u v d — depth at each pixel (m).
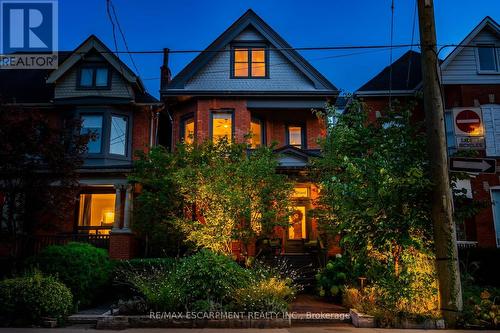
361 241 8.91
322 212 12.15
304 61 17.58
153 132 17.95
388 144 9.40
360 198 8.74
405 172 8.49
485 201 8.77
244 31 18.14
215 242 11.58
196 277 9.19
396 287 8.32
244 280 9.49
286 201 12.37
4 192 11.11
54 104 17.14
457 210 8.66
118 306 9.32
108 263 12.09
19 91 18.44
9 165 10.57
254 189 12.10
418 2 8.84
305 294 12.32
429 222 8.45
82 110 17.19
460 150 9.49
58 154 10.92
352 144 10.21
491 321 7.79
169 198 13.34
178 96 17.19
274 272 11.48
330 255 14.65
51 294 8.80
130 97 17.19
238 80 17.52
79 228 16.86
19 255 12.40
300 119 18.22
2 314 8.65
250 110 17.36
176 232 12.97
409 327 7.96
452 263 7.90
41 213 11.36
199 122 16.88
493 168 8.14
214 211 11.77
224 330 7.97
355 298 9.54
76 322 9.04
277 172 14.99
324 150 12.87
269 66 17.72
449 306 7.85
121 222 16.73
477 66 16.48
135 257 14.91
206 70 17.66
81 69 17.61
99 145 16.80
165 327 8.30
